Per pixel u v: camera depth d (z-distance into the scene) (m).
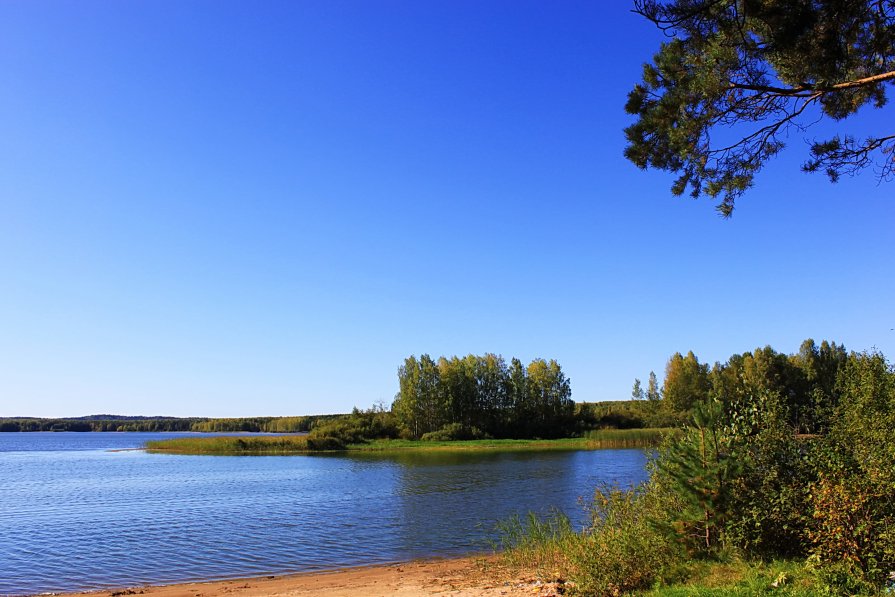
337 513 29.62
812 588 8.53
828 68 8.21
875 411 10.63
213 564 19.80
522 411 106.38
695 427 12.13
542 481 40.34
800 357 75.06
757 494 11.01
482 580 14.58
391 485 41.22
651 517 12.02
